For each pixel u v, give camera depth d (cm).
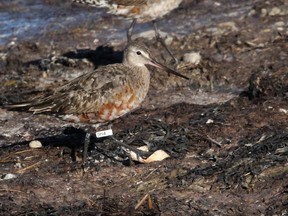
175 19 2109
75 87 1306
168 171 1288
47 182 1277
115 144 1379
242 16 2095
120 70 1320
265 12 2094
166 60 1822
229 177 1244
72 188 1259
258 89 1574
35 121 1541
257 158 1288
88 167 1311
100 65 1844
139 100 1337
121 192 1237
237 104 1543
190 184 1238
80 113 1302
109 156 1346
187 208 1177
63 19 2152
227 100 1612
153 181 1258
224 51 1864
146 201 1198
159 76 1723
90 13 2184
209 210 1172
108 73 1311
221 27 2012
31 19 2156
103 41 2002
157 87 1695
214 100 1622
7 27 2114
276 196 1196
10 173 1312
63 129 1495
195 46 1914
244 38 1930
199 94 1658
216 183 1237
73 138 1437
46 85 1742
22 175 1305
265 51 1841
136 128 1441
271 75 1661
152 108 1586
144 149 1359
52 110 1305
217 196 1209
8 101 1648
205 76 1727
